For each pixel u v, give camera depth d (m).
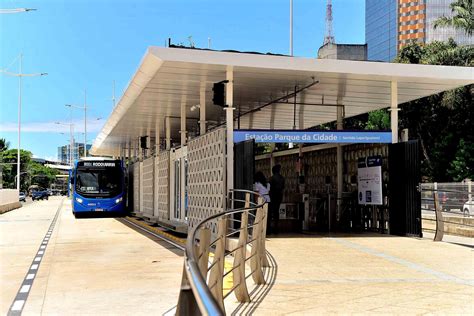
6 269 11.97
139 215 33.31
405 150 16.14
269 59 15.03
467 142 40.97
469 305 7.38
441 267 10.55
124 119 26.45
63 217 33.25
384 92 18.77
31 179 137.12
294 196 21.73
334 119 26.50
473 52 40.41
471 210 19.69
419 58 42.94
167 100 20.84
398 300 7.69
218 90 15.70
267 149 38.78
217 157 15.87
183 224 21.11
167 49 14.27
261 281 8.84
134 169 39.50
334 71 15.52
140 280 10.18
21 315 7.57
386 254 12.32
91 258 13.40
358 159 18.08
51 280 10.27
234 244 13.28
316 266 10.64
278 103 21.33
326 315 6.84
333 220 18.50
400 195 16.34
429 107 42.28
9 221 29.28
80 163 32.81
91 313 7.62
